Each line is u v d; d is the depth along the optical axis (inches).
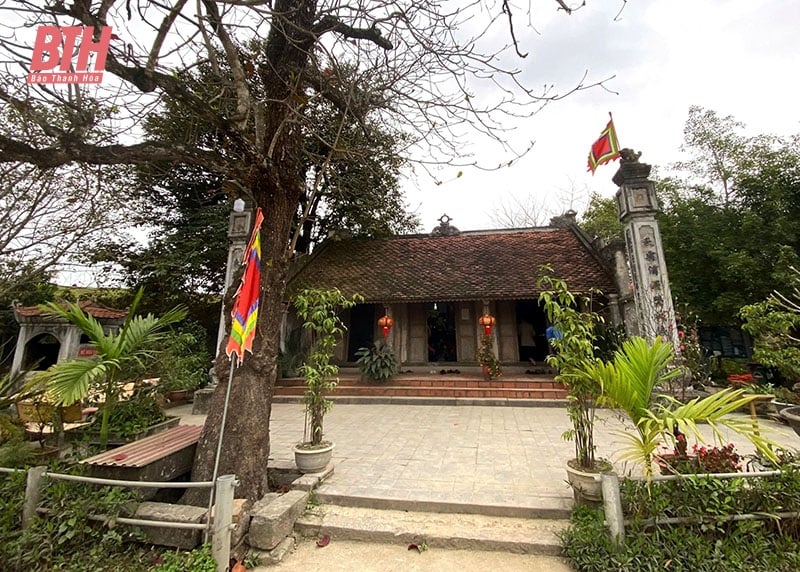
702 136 482.0
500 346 489.7
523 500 158.1
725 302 410.0
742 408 309.4
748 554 110.5
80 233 205.5
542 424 300.4
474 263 504.7
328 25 174.9
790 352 253.9
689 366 318.7
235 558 127.3
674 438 135.2
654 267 340.8
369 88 190.9
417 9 143.8
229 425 162.9
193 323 499.5
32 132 154.6
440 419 325.7
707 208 460.4
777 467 128.2
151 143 143.5
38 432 227.5
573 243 511.2
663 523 120.6
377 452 231.1
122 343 183.9
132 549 127.8
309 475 180.7
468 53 145.3
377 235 594.6
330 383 200.4
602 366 136.3
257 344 171.8
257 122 167.9
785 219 396.8
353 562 130.3
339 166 411.2
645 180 360.2
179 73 151.3
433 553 134.5
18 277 198.2
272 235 179.5
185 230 522.9
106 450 184.9
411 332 516.1
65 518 127.8
